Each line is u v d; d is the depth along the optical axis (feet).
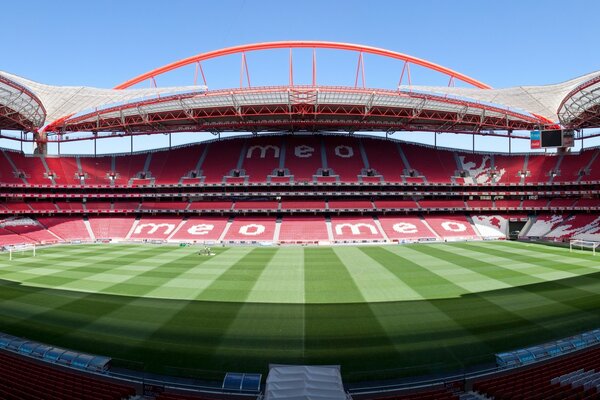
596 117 195.42
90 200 239.71
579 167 230.89
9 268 126.11
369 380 51.19
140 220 228.22
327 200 235.81
